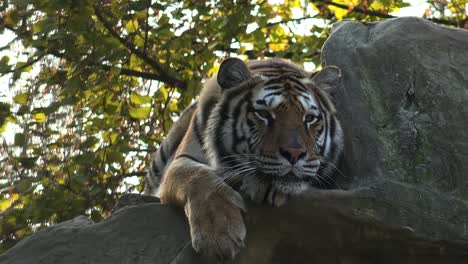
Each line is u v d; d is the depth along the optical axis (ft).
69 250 31.27
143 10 67.92
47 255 31.27
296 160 30.50
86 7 63.46
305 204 30.25
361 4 76.84
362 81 34.42
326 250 30.81
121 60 67.97
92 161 63.82
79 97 65.05
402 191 29.78
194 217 29.01
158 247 30.81
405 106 33.32
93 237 31.48
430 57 34.06
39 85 64.85
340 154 33.55
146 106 69.56
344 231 30.14
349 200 29.73
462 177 31.14
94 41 64.59
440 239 29.40
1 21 63.98
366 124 33.09
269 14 74.23
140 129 71.61
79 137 65.16
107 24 67.67
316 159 31.22
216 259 28.60
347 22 37.55
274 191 30.71
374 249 30.30
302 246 30.99
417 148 32.09
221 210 28.96
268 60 37.32
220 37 72.69
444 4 78.74
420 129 32.35
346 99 34.42
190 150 35.17
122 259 30.63
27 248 31.71
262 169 30.94
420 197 29.78
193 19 71.77
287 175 30.58
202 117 35.29
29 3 62.54
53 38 61.46
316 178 32.68
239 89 33.63
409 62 33.99
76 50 63.57
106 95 68.49
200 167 31.83
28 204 63.87
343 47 36.09
